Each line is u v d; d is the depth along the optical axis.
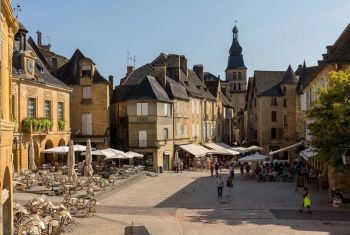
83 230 18.84
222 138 80.81
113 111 55.62
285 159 70.00
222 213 24.36
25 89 37.38
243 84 128.50
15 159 35.91
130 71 64.12
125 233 17.97
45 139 40.50
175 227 20.72
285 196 30.70
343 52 32.16
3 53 13.46
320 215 23.84
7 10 13.43
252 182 39.81
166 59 66.31
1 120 12.48
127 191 32.38
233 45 130.38
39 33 60.81
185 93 59.50
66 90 45.81
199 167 54.25
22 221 16.34
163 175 45.62
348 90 25.23
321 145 25.47
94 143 50.91
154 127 49.16
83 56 53.00
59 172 37.38
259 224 21.55
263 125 71.19
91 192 27.45
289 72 71.75
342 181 29.78
